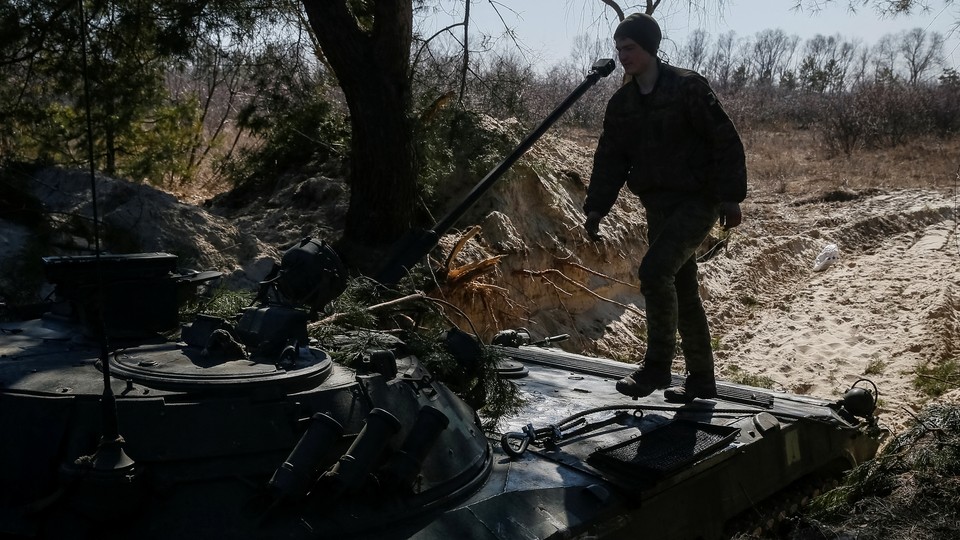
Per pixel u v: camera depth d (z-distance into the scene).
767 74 52.78
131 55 10.66
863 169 23.39
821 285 14.96
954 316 13.11
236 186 12.65
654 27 4.72
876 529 4.91
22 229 8.13
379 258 9.35
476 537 3.42
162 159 12.45
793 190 20.94
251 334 3.84
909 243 17.06
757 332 12.85
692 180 4.75
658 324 4.80
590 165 14.30
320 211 10.90
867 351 11.86
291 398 3.46
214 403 3.34
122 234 8.32
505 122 12.62
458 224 10.80
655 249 4.77
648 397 5.30
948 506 5.12
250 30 10.66
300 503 3.26
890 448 5.76
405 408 3.78
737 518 4.66
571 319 11.31
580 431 4.57
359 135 9.34
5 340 3.99
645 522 3.98
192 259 8.32
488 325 9.86
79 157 11.27
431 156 10.78
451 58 11.70
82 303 3.88
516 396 4.88
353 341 4.46
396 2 8.87
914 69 41.78
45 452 3.21
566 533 3.61
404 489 3.46
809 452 5.11
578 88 4.77
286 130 12.38
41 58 10.52
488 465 3.98
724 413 4.95
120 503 3.02
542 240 11.49
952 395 9.66
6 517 3.15
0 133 10.41
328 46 9.04
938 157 24.50
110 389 3.05
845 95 33.34
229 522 3.14
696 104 4.63
